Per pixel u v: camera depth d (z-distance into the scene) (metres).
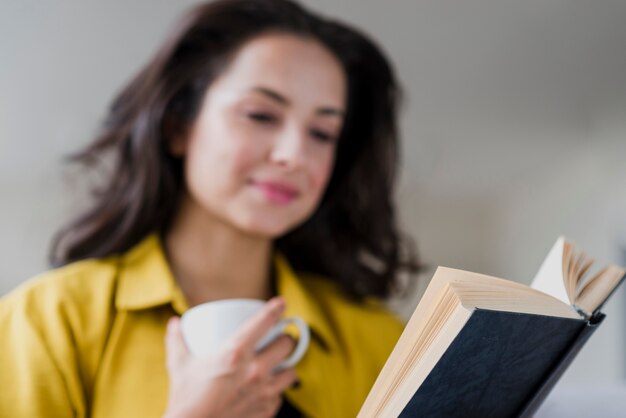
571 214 1.93
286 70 1.06
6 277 1.81
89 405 0.90
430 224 2.04
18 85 1.73
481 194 2.05
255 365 0.83
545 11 1.75
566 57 1.87
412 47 1.86
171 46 1.10
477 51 1.87
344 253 1.27
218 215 1.06
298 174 1.06
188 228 1.09
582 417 0.86
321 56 1.11
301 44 1.10
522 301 0.52
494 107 1.97
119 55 1.75
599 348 1.67
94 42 1.71
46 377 0.87
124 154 1.14
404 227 2.00
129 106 1.15
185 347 0.88
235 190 1.04
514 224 2.03
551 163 1.99
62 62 1.72
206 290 1.08
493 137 2.00
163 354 0.94
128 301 0.96
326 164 1.12
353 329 1.15
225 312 0.87
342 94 1.14
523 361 0.56
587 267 0.62
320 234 1.27
